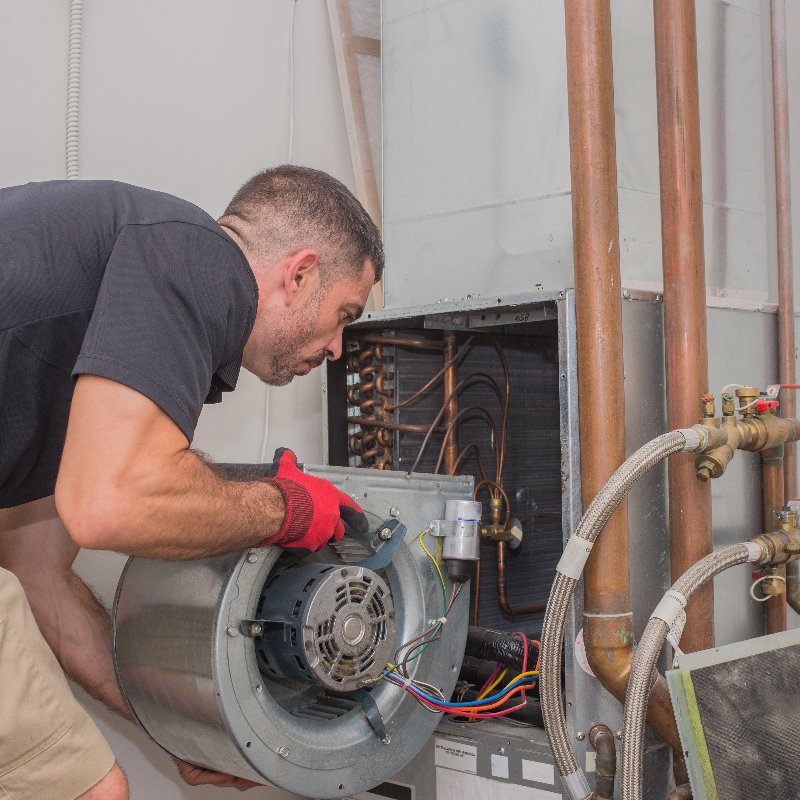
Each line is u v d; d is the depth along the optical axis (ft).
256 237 3.34
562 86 4.33
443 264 4.87
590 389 3.79
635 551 4.03
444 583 3.91
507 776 3.96
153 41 4.97
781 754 3.58
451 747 4.15
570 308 3.89
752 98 5.37
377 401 5.09
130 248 2.83
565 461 3.88
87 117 4.73
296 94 5.56
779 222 5.18
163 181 4.99
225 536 2.91
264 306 3.37
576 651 3.85
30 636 2.87
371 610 3.36
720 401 4.56
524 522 5.61
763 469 4.78
